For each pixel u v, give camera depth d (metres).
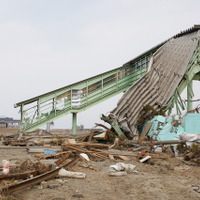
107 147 24.73
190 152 19.55
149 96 37.34
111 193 9.24
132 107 35.91
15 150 24.03
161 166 15.95
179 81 35.81
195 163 17.55
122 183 10.80
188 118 29.20
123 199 8.55
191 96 38.81
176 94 37.03
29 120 36.31
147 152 21.45
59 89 38.16
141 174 13.21
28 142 31.34
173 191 9.80
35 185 9.48
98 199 8.38
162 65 40.34
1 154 20.45
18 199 7.74
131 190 9.77
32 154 20.64
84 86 39.84
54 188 9.34
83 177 11.50
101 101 40.75
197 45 37.16
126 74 43.94
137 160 17.98
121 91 42.59
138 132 35.41
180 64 37.28
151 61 39.34
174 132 28.97
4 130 76.44
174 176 13.05
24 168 10.98
